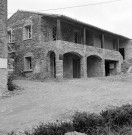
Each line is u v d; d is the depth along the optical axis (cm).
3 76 1462
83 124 609
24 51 2289
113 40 2991
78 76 2444
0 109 1127
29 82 1886
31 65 2220
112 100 1075
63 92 1419
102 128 601
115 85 1592
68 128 575
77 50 2164
